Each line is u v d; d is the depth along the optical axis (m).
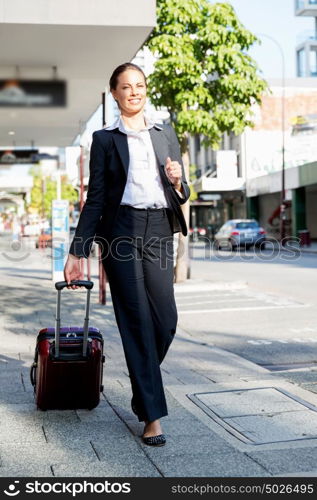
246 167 51.00
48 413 4.50
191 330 9.46
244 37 14.78
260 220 52.06
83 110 14.24
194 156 66.50
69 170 14.61
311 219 49.66
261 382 5.59
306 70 68.25
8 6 8.57
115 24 8.74
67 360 4.33
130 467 3.44
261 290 14.52
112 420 4.32
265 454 3.62
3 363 6.38
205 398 4.95
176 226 3.99
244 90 14.70
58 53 10.10
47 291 14.66
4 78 11.27
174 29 14.50
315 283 15.73
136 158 3.90
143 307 3.91
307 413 4.50
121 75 3.89
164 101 15.45
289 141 50.81
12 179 35.44
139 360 3.88
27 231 53.78
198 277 18.14
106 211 3.97
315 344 8.08
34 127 16.56
